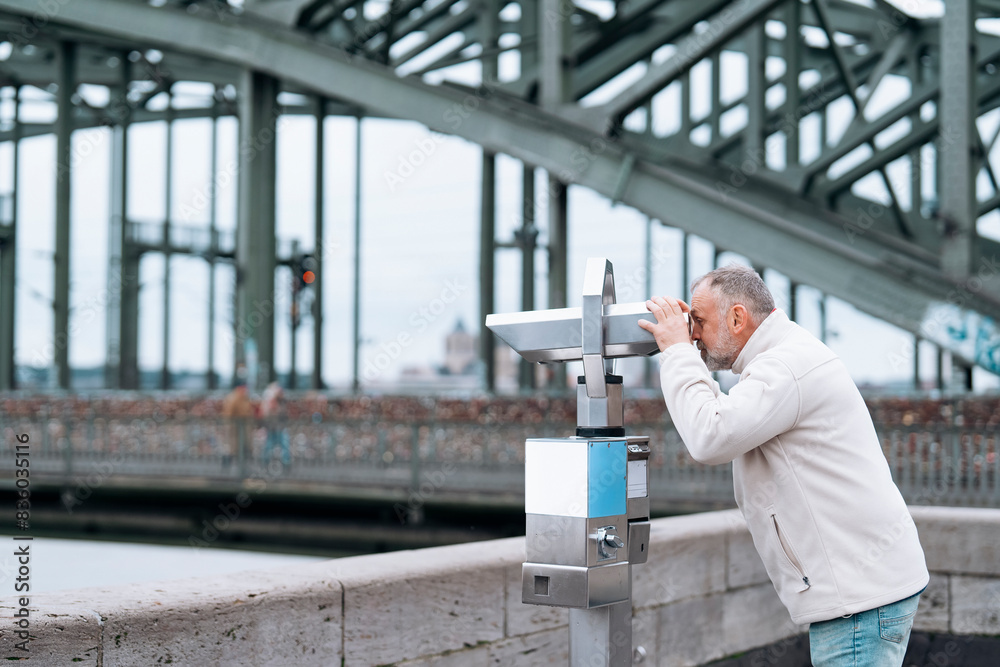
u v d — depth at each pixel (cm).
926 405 1617
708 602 409
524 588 242
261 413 1909
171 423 1781
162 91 3894
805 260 1609
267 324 2419
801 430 230
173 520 1725
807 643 459
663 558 387
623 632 249
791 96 2291
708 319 246
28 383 3669
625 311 244
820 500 229
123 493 1794
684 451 1326
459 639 323
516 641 342
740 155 2616
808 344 236
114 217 3453
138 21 2389
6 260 3731
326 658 284
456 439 1529
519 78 2278
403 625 305
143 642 244
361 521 1580
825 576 228
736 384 235
